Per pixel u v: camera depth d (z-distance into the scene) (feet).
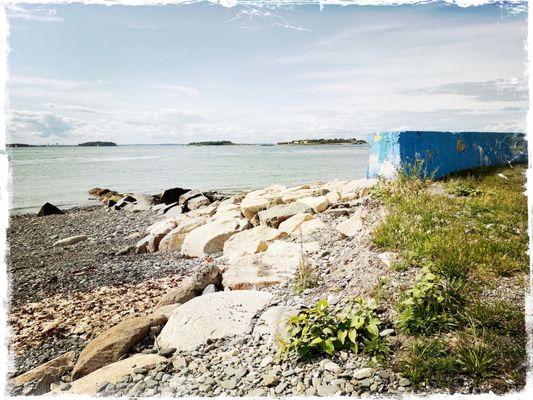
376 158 49.70
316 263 26.91
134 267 37.14
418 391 13.61
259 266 27.86
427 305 16.79
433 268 19.57
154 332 21.24
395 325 16.72
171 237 42.80
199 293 26.61
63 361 20.25
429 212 28.17
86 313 26.53
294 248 30.42
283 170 179.01
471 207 29.99
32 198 106.32
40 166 225.76
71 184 136.67
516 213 28.84
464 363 14.19
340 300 20.04
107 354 19.34
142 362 17.53
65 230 63.72
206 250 38.09
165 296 25.98
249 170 182.29
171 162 272.10
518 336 15.43
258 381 15.20
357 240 28.07
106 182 141.69
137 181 143.64
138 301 27.96
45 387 17.97
